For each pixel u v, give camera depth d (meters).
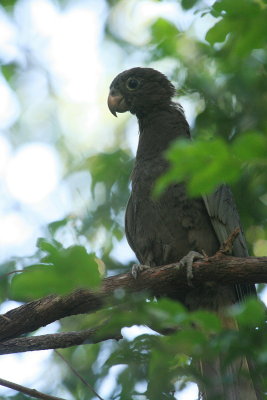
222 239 10.85
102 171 14.69
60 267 5.45
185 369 7.84
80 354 12.49
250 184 12.52
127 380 8.86
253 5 7.62
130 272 9.19
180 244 11.02
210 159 5.91
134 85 12.60
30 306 8.80
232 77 13.01
